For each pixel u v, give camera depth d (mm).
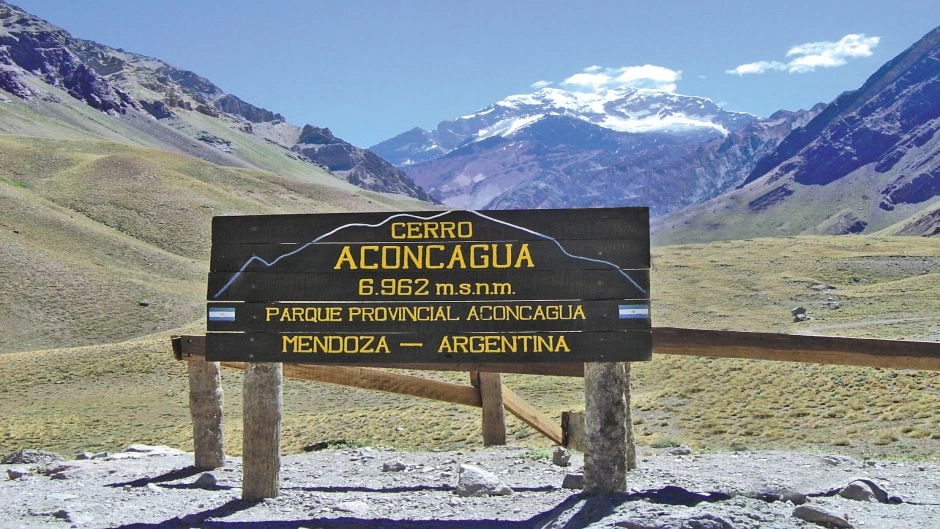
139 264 141500
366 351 9719
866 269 125688
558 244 9523
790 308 95688
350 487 11570
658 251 158500
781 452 15641
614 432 9422
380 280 9742
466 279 9625
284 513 9547
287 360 9812
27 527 8875
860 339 11039
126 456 15648
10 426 48688
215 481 11703
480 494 10555
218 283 9945
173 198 190375
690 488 10594
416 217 9727
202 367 13141
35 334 104500
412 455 15070
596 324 9422
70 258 130750
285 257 9883
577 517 8539
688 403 34156
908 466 12859
